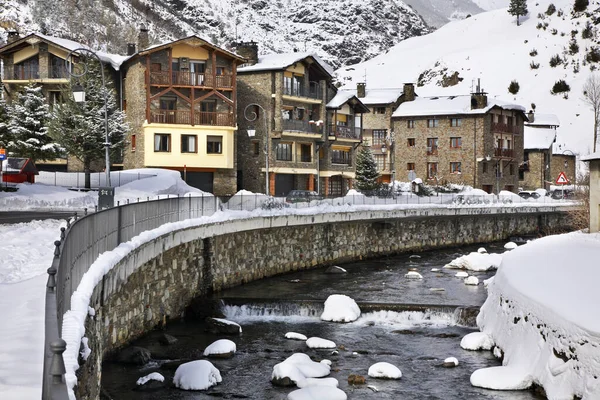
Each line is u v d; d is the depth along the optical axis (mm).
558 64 187625
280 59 72500
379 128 100625
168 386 21766
